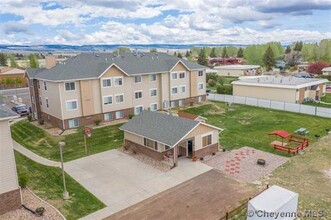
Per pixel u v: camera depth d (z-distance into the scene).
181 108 48.38
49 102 38.47
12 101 57.44
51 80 35.81
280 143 30.16
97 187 21.38
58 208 17.98
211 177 22.70
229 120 41.22
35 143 32.34
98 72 39.38
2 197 16.97
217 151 28.48
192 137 25.69
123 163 25.95
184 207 18.42
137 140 28.34
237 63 154.00
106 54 46.84
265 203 15.53
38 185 21.14
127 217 17.44
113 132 35.81
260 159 25.17
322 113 42.06
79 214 17.70
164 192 20.44
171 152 26.58
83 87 37.47
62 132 35.59
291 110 45.78
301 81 53.09
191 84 50.66
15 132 36.84
